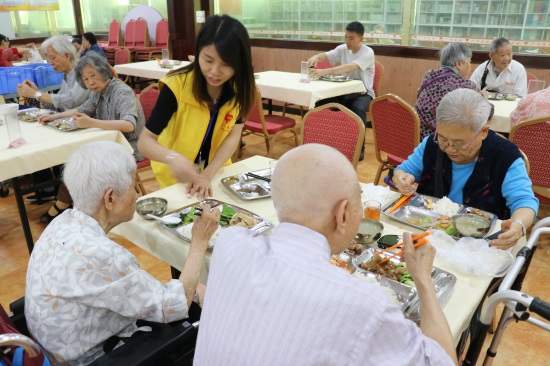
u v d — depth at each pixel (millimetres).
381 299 708
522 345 1910
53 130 2615
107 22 8578
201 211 1380
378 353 691
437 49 4926
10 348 948
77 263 1042
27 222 2494
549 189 2502
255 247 812
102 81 2709
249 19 6320
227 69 1666
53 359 1093
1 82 3912
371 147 4586
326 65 4926
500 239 1321
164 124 1812
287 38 6090
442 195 1750
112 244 1089
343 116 2521
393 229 1491
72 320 1058
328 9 5590
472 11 4668
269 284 739
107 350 1137
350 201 798
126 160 1158
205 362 776
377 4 5234
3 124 2742
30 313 1090
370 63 4469
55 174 3184
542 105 2629
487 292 1363
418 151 1858
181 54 6684
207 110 1844
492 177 1626
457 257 1264
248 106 1861
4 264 2543
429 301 934
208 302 816
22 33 7691
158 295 1131
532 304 929
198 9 6395
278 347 693
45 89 4215
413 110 2688
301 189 789
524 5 4348
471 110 1481
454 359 846
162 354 1097
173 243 1415
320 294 701
